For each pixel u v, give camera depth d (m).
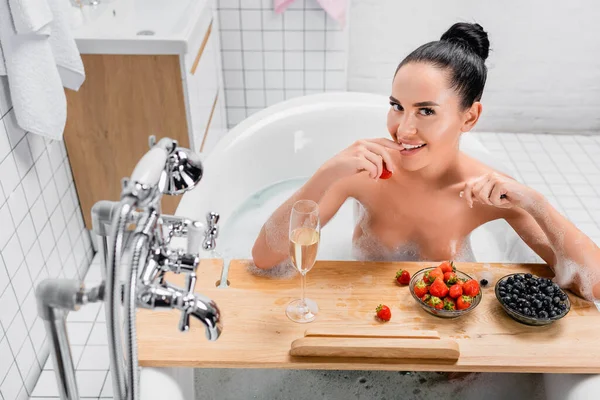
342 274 1.32
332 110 2.35
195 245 0.85
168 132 2.28
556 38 3.27
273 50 3.21
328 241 1.89
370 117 2.35
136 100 2.20
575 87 3.40
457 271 1.29
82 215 2.39
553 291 1.21
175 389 1.15
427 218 1.50
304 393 1.36
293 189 2.33
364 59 3.44
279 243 1.31
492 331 1.17
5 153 1.78
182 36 2.11
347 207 2.05
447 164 1.43
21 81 1.71
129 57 2.12
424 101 1.23
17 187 1.85
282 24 3.12
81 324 2.11
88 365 1.95
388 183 1.48
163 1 2.63
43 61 1.75
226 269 1.41
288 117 2.32
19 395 1.83
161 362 1.11
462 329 1.18
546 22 3.23
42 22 1.66
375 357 1.11
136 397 0.74
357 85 3.54
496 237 1.89
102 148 2.27
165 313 1.21
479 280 1.31
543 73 3.37
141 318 1.20
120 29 2.33
